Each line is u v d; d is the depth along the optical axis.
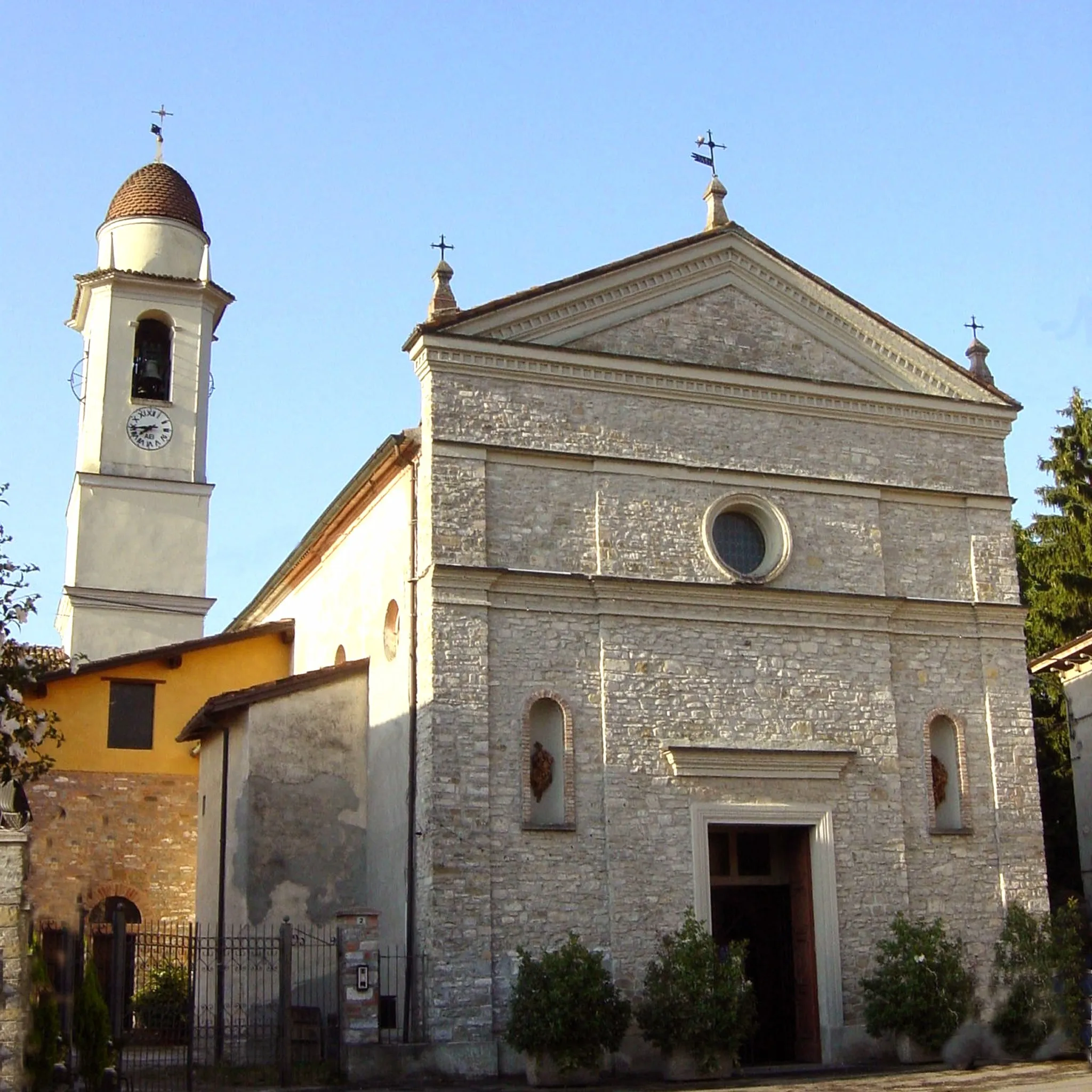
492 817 23.22
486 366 25.12
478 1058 22.09
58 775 30.77
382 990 23.39
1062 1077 21.53
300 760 26.00
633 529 25.44
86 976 18.61
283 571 34.19
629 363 26.12
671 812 24.33
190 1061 20.50
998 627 27.75
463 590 23.89
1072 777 35.25
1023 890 26.38
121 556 39.09
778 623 26.00
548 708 24.31
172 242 41.94
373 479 26.98
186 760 31.94
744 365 27.28
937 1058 24.31
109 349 40.28
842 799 25.58
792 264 28.14
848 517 27.17
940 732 27.08
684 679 25.03
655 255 26.92
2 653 17.50
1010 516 28.59
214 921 27.06
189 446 40.44
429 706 23.31
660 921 23.73
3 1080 15.06
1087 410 42.44
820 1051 24.38
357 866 25.88
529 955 22.33
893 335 28.67
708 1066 22.28
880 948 24.62
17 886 15.53
